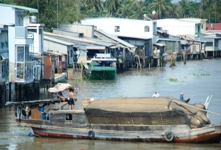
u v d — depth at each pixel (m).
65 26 189.25
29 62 105.88
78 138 71.25
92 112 69.62
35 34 133.88
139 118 68.38
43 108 75.31
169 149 65.94
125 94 114.69
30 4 179.75
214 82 140.50
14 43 102.69
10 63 102.50
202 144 67.56
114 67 145.12
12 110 92.75
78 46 166.25
